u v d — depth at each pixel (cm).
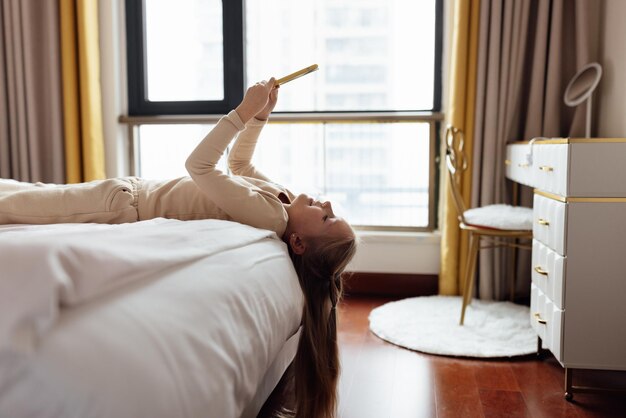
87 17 337
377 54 349
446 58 335
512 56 306
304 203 179
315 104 356
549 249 212
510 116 309
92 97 344
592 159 191
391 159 349
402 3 345
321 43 353
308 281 172
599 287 194
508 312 292
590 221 192
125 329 83
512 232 262
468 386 209
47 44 343
